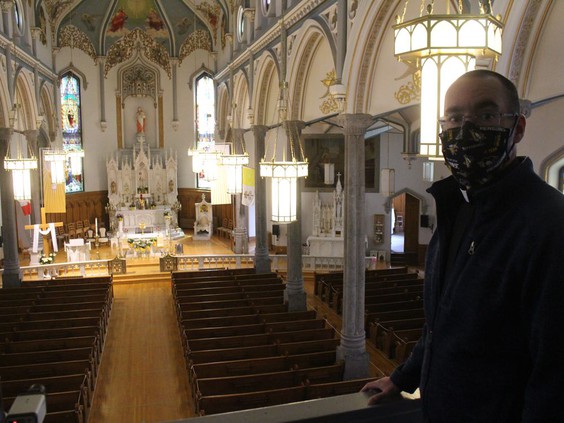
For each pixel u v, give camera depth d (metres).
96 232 25.70
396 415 1.75
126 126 30.31
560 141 10.50
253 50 18.27
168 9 28.95
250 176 22.20
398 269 18.23
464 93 1.68
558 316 1.34
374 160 23.42
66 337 11.77
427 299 1.89
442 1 8.09
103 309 13.64
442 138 1.77
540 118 10.87
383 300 14.66
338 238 22.48
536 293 1.40
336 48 10.96
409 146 19.06
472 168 1.64
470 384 1.55
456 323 1.59
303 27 12.73
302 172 11.33
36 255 21.30
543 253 1.39
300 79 13.88
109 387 10.80
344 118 10.40
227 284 16.19
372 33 9.64
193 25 29.62
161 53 29.94
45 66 23.69
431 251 1.94
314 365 10.10
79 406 7.95
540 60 6.75
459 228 1.78
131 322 15.26
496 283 1.50
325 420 1.67
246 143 26.59
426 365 1.74
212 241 27.88
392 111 9.78
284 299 15.07
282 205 11.24
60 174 21.03
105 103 29.38
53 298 14.38
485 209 1.59
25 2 20.31
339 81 10.59
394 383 2.05
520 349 1.49
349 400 1.78
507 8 6.42
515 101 1.68
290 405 1.72
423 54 3.81
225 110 28.33
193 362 10.05
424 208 23.78
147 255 23.44
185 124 30.73
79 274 20.70
